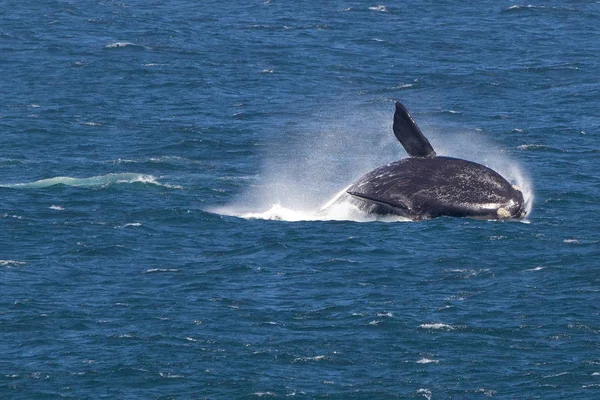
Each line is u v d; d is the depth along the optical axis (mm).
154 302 181500
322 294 184500
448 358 164375
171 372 160125
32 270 194625
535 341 169000
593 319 175000
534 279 189500
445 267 193750
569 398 153625
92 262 199125
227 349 166500
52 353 165250
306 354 165375
